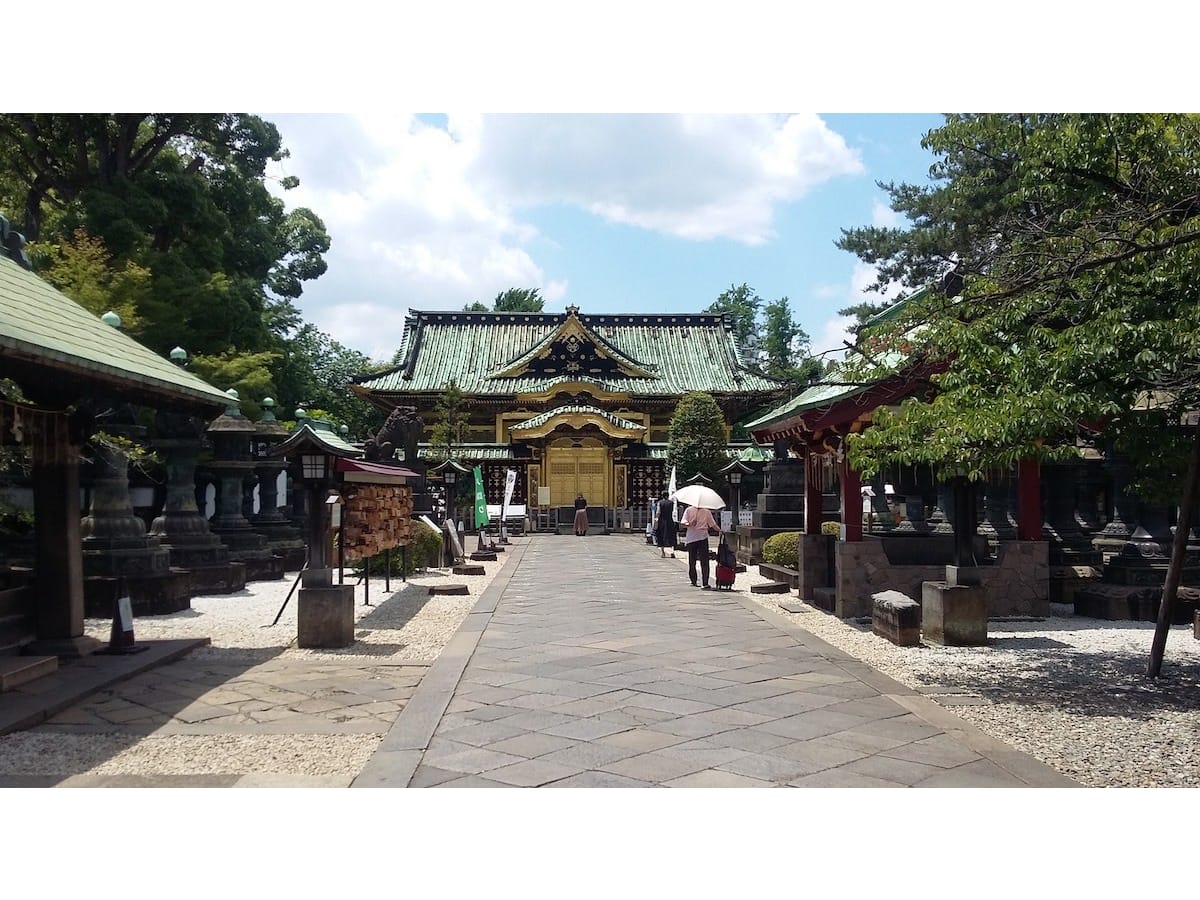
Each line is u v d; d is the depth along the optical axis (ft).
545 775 15.83
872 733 18.60
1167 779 15.87
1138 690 23.18
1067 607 39.70
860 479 36.96
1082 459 42.98
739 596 44.83
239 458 51.70
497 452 118.21
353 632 29.73
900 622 29.78
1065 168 24.32
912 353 27.07
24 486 40.68
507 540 90.22
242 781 15.56
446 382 133.08
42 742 18.19
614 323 148.56
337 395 159.53
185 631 32.60
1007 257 25.57
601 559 70.38
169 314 68.23
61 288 61.16
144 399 27.76
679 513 87.61
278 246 100.89
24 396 25.43
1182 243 21.25
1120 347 20.61
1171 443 24.81
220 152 85.66
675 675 24.59
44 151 75.00
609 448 116.47
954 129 26.08
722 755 17.03
